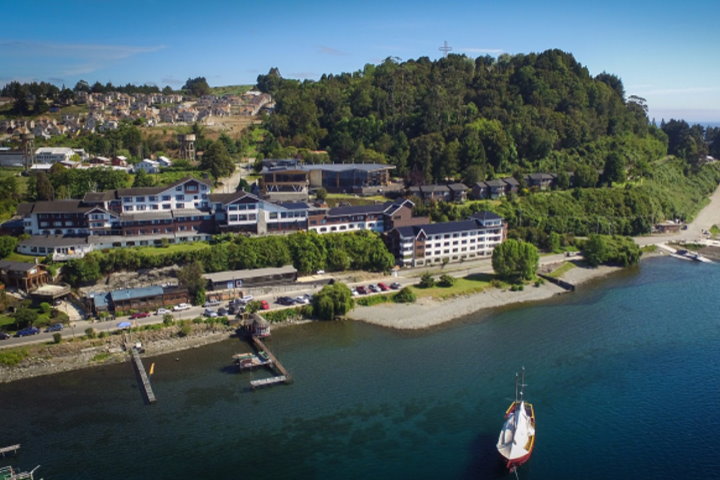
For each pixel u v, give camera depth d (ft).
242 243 474.90
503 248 494.59
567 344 378.53
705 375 334.44
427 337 388.98
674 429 280.51
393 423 283.59
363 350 366.02
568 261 567.18
